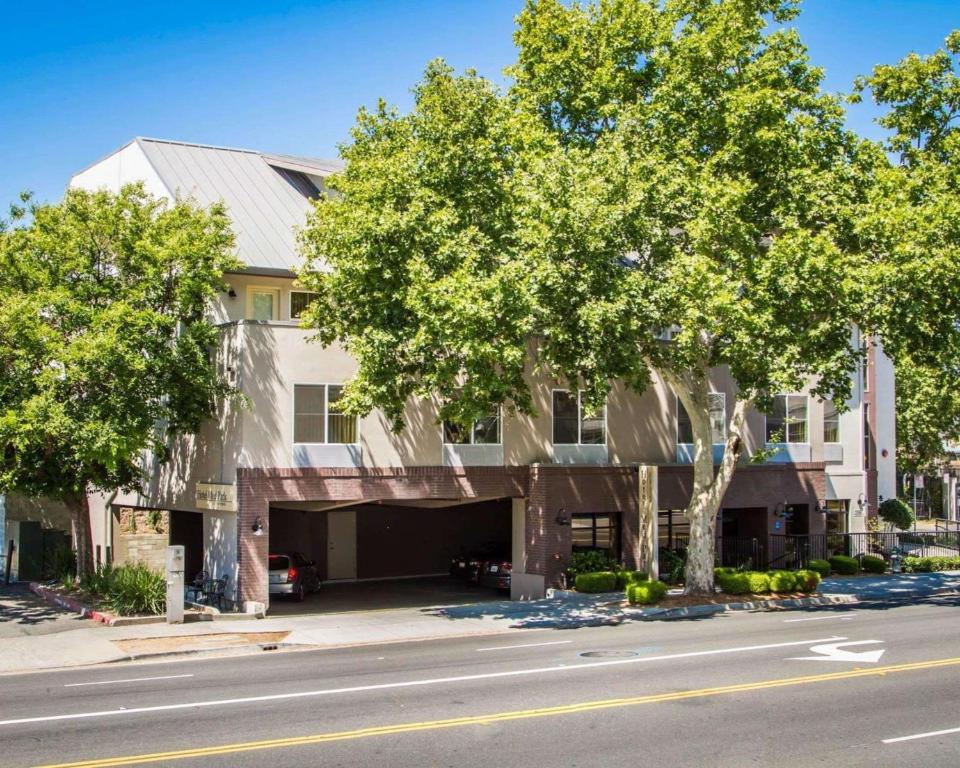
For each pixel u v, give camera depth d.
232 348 26.86
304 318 25.48
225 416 27.03
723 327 23.67
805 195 25.23
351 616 26.11
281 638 22.09
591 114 27.38
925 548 40.84
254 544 26.17
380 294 23.72
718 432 35.22
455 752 11.80
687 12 27.08
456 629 23.64
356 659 19.06
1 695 15.62
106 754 11.75
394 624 24.42
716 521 34.78
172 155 32.97
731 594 28.53
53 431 23.11
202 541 32.78
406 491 28.53
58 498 28.02
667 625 23.69
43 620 24.22
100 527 36.12
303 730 12.87
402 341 23.73
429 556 38.06
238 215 30.97
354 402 24.20
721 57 26.17
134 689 15.90
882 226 24.25
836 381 25.95
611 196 23.14
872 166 26.64
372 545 36.75
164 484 31.11
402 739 12.40
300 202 33.22
